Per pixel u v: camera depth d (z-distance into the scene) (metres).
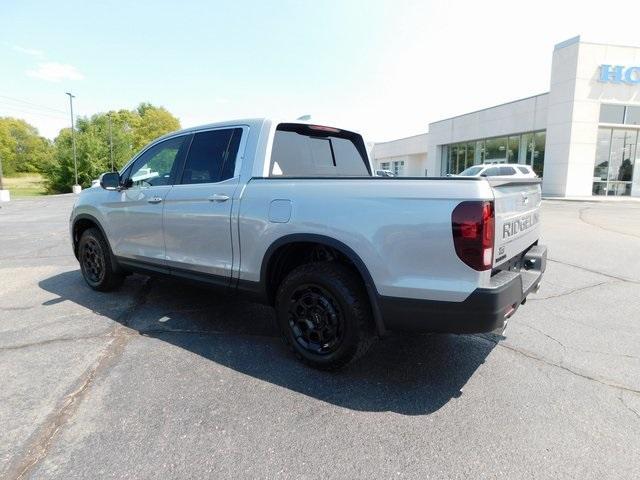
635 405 2.64
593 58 19.75
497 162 26.33
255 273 3.26
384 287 2.65
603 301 4.74
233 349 3.41
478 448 2.22
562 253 7.42
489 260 2.44
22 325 3.88
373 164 4.74
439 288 2.49
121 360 3.18
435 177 2.55
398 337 3.71
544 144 22.55
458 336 3.74
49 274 5.92
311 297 3.01
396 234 2.59
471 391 2.80
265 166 3.37
